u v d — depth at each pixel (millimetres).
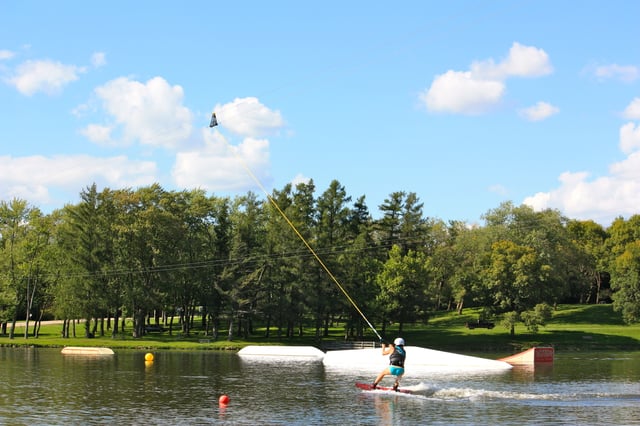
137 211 98500
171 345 87812
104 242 97188
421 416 25906
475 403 29516
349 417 25656
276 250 96562
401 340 34219
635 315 111000
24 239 100125
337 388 35875
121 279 96938
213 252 103562
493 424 24047
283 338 100438
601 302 157625
